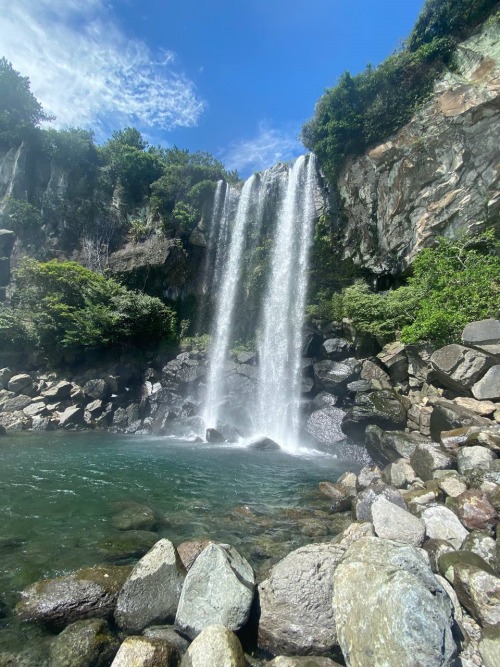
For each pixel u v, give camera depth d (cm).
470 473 585
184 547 456
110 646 309
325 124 1944
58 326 2014
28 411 1703
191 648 292
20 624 337
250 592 348
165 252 2428
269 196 2420
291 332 1889
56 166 2909
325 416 1349
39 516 602
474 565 371
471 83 1432
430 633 254
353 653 281
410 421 1100
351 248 1973
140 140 3569
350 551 362
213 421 1662
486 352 923
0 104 3064
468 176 1449
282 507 684
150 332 2195
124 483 819
